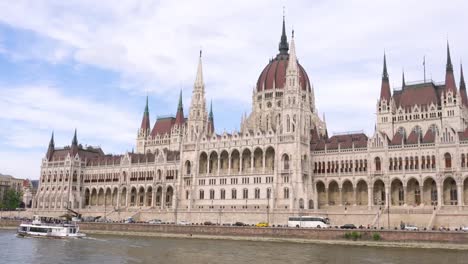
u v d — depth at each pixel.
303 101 171.88
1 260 88.50
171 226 134.75
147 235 137.12
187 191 175.12
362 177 152.62
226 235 125.69
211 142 172.88
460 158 137.00
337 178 157.25
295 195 151.12
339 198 157.38
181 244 113.06
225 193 165.12
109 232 143.88
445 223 118.19
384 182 148.00
